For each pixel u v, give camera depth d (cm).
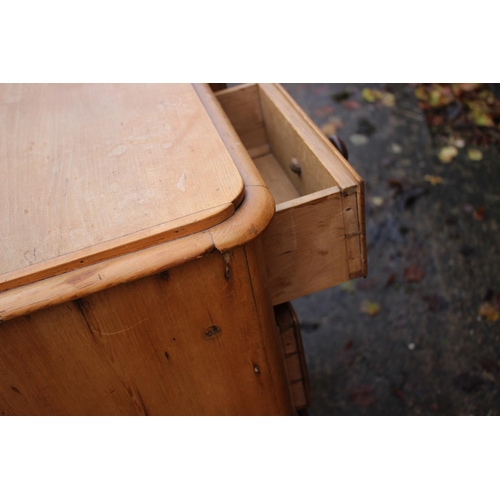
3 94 115
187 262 76
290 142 120
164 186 82
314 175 109
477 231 200
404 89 264
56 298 73
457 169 224
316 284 106
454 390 164
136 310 82
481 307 180
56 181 87
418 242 201
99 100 109
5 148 97
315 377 175
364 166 231
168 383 96
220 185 81
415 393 166
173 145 91
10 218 81
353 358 177
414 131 243
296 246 98
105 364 88
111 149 93
